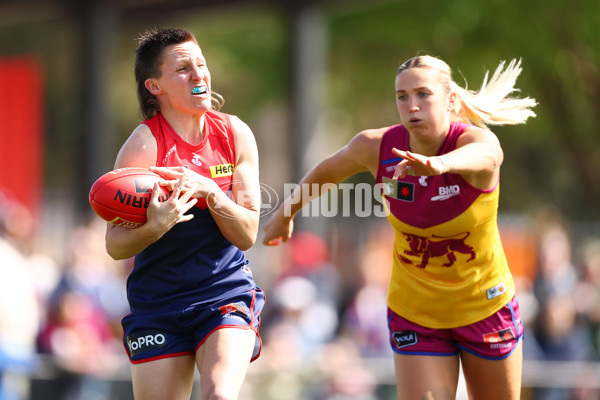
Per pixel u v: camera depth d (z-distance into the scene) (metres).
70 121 91.69
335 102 78.81
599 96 52.03
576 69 51.22
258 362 27.80
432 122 14.00
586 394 26.52
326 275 35.22
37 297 30.72
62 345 27.17
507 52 52.25
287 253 36.38
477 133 14.16
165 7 49.47
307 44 48.41
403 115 14.11
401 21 55.56
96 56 46.28
